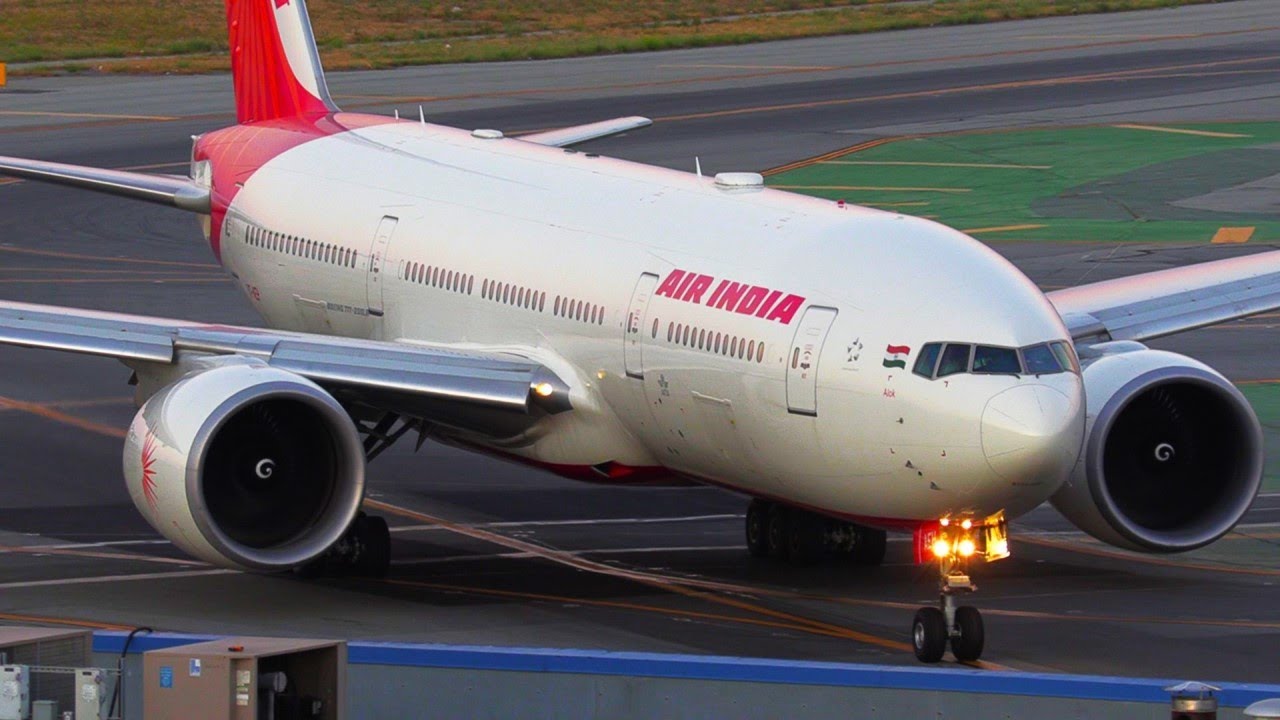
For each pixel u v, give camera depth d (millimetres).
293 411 92312
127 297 181250
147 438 89562
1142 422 96375
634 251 97375
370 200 119438
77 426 142000
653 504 123750
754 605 94438
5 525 114062
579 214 104062
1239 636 87562
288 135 133625
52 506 119438
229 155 135500
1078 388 80938
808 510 90125
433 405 100312
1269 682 78812
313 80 137750
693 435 92125
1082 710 63125
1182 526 95062
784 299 86812
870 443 82125
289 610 93062
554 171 112000
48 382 156625
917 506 82062
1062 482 81188
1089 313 106312
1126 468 96750
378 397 100312
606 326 96250
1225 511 94500
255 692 58438
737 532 115438
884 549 105125
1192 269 113000
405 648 68438
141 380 101938
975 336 80812
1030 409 78438
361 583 100125
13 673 58969
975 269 85000
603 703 66812
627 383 94938
